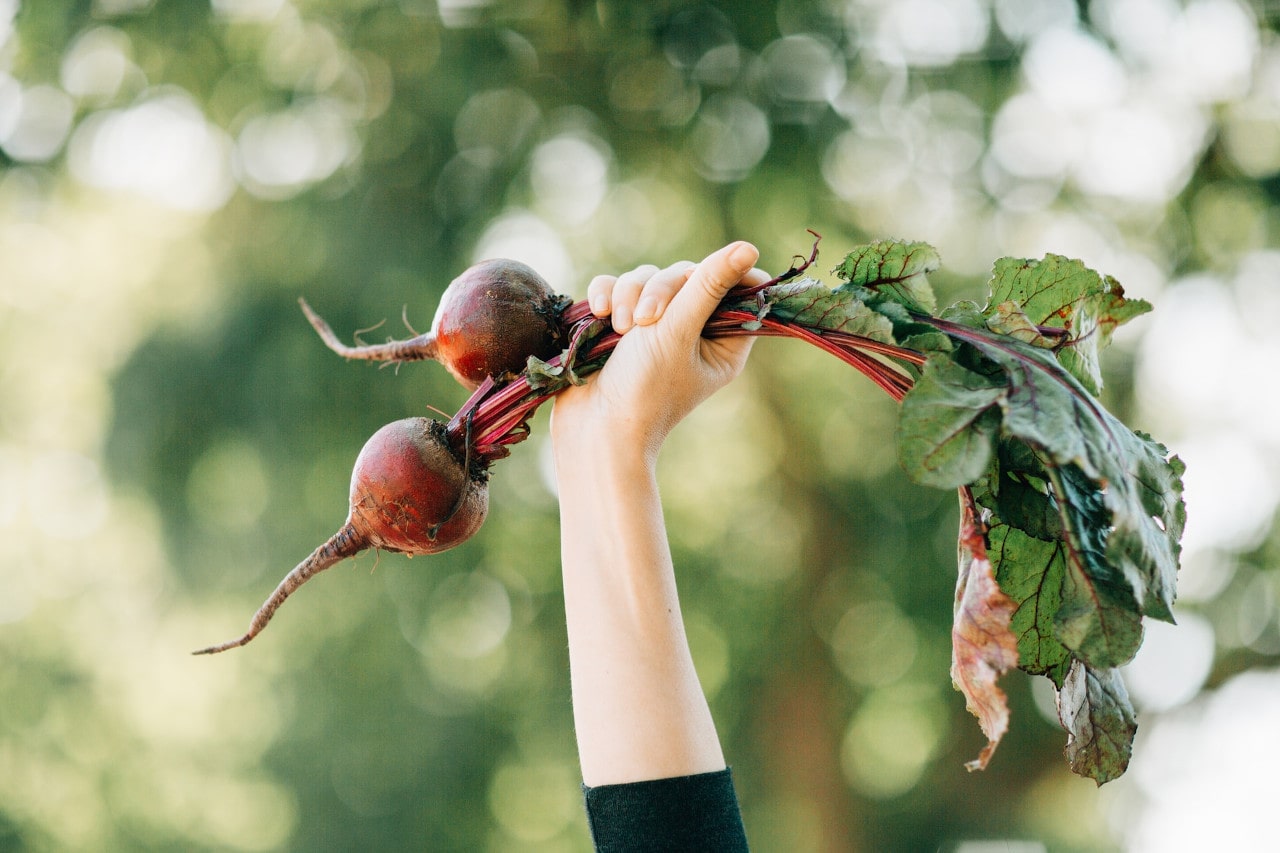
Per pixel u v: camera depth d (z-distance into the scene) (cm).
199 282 908
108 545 1099
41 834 1068
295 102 895
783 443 954
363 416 860
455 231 890
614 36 888
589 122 920
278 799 980
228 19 898
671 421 160
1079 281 157
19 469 1096
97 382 977
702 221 931
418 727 927
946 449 137
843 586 933
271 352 851
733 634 938
